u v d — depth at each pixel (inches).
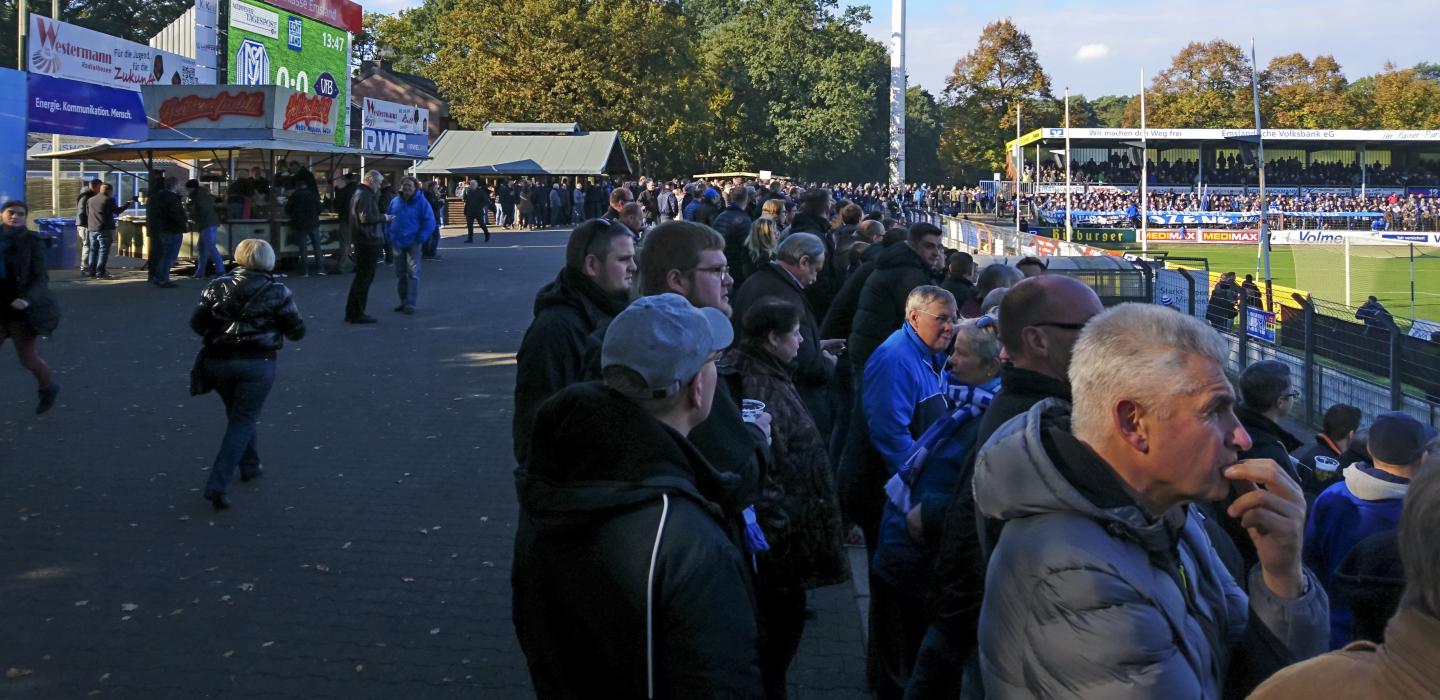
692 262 143.9
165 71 937.5
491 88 2046.0
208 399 357.7
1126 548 65.8
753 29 2997.0
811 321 206.2
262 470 276.5
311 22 1203.9
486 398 366.6
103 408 342.3
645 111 2119.8
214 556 215.8
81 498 251.1
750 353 140.6
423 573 208.2
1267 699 51.4
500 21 2092.8
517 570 92.3
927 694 107.7
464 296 638.5
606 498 79.9
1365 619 91.4
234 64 1049.5
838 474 178.4
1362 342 358.6
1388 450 128.9
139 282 691.4
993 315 142.9
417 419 335.3
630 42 2073.1
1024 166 2358.5
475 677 165.3
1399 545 48.8
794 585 131.0
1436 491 46.5
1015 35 3021.7
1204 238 1963.6
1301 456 200.1
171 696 157.9
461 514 244.2
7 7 1804.9
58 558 213.2
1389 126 3009.4
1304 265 1288.1
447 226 1451.8
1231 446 66.9
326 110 823.7
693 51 2400.3
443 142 1717.5
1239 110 2987.2
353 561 214.1
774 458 131.2
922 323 165.6
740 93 2979.8
